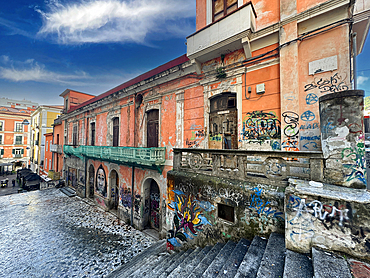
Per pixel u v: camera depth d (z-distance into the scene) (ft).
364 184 9.18
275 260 8.59
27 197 49.34
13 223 32.53
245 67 18.57
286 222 9.43
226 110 20.43
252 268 8.50
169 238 17.28
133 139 32.73
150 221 30.32
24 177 67.92
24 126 117.70
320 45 14.52
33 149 106.52
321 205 8.60
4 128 108.88
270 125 16.90
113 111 38.73
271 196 11.01
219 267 9.77
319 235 8.63
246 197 11.95
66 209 39.55
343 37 13.60
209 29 19.69
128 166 32.65
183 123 24.31
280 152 11.46
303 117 14.99
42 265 20.98
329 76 14.02
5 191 70.03
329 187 9.59
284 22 15.92
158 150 25.20
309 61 14.96
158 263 15.78
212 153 14.65
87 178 46.96
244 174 12.82
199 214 14.58
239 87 19.04
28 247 24.77
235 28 17.67
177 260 13.56
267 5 17.56
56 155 71.51
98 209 39.29
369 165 20.49
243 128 18.58
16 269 20.38
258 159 17.10
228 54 19.90
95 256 22.56
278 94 16.60
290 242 9.25
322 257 7.93
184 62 23.26
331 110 10.19
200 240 14.47
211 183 13.82
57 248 24.47
